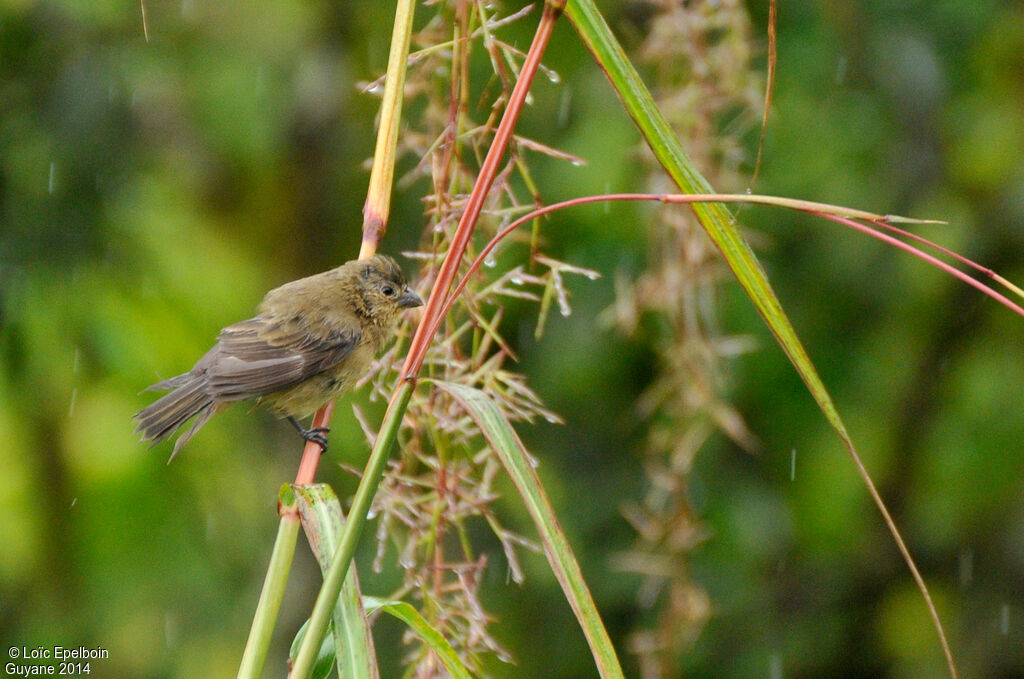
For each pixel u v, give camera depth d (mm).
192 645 11039
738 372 11633
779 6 11953
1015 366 11906
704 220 4227
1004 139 11516
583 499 12297
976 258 11656
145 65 11062
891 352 12125
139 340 10508
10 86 10836
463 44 5133
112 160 10891
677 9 7840
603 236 11391
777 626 12336
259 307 7812
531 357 12102
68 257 10594
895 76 11562
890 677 12523
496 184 5016
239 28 11727
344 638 4023
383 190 5051
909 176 11703
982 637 12383
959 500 12102
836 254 11852
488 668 12391
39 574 10547
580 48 11961
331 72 12172
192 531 11102
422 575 5090
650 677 7715
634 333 11227
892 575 12594
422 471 5773
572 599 3951
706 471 11789
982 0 11656
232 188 12469
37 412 10289
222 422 11609
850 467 12125
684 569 7707
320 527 4234
